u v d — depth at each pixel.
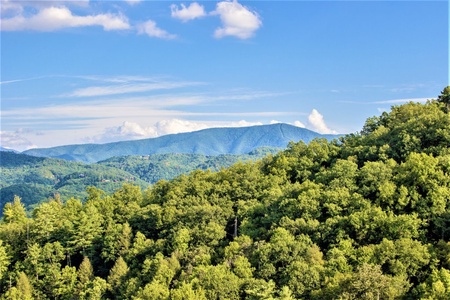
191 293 73.75
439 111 128.00
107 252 117.62
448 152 102.88
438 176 89.69
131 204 141.62
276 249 79.88
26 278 108.88
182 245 103.69
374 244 81.25
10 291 105.69
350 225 85.25
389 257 71.38
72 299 105.12
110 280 102.50
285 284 71.62
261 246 83.69
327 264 73.88
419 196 88.38
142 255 111.06
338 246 81.31
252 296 70.31
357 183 104.62
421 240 79.12
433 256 71.56
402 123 132.88
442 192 85.62
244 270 78.44
